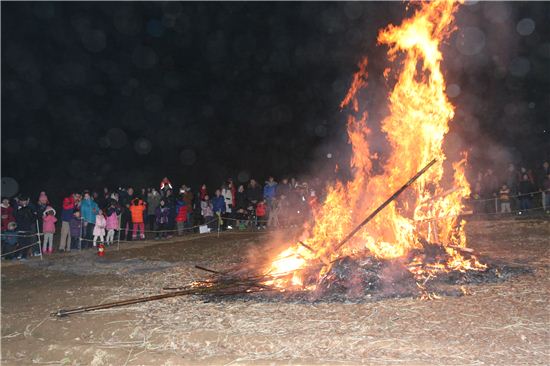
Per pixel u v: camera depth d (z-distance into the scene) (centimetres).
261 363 559
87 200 1673
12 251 1492
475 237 1466
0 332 773
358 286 823
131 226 1923
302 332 652
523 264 1003
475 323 650
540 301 734
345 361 549
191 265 1262
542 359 536
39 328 769
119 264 1357
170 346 644
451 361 539
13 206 1619
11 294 1041
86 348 649
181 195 1959
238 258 1348
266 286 881
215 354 603
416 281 845
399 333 627
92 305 887
